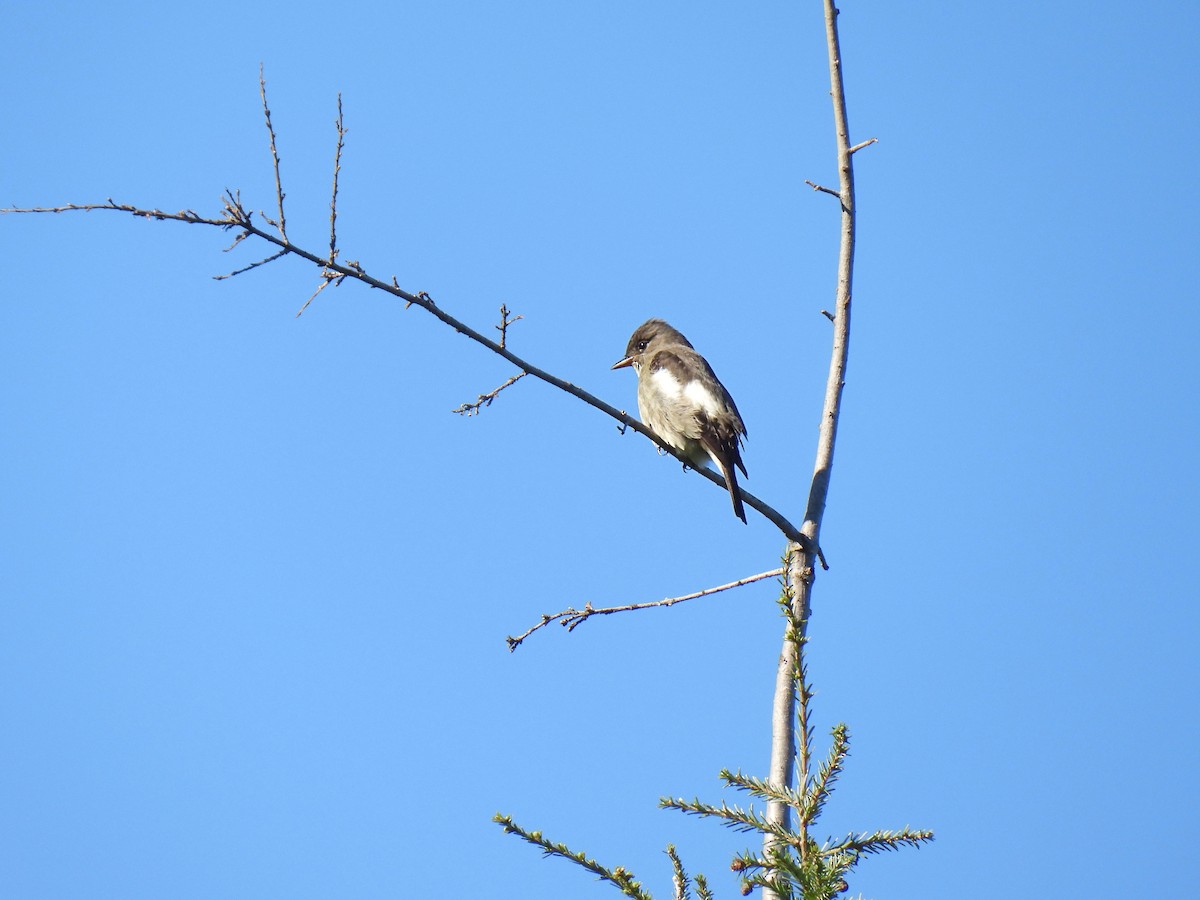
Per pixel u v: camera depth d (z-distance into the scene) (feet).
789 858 22.00
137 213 33.47
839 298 40.24
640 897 23.35
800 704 23.68
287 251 34.88
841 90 40.11
